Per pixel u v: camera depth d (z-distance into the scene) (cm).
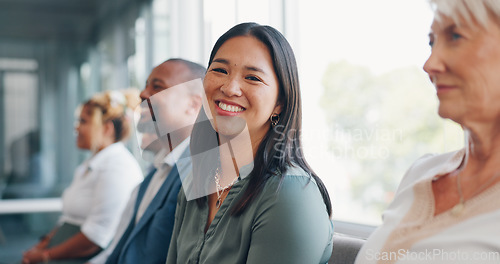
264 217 105
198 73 168
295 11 218
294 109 116
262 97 114
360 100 186
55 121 411
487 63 75
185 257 124
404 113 169
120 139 257
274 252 101
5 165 400
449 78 79
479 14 75
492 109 77
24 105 407
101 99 258
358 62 188
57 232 254
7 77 405
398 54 172
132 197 196
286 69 115
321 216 106
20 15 409
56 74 413
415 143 165
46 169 407
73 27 432
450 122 149
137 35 375
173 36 331
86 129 256
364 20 186
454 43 79
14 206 398
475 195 81
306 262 101
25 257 237
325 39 203
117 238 196
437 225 83
